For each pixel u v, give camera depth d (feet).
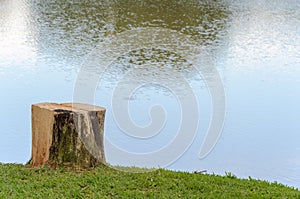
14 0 142.61
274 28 113.19
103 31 100.27
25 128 46.24
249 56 83.76
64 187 24.58
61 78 65.41
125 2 138.82
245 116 51.49
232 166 38.83
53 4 136.77
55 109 27.35
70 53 80.64
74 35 97.35
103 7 131.34
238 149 42.42
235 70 73.51
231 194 24.88
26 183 25.05
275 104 56.59
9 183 25.04
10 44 88.69
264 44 95.40
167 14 122.83
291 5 148.97
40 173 26.66
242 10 136.56
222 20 120.16
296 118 51.75
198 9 132.57
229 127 47.80
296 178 36.83
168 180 26.48
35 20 114.11
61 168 27.27
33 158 28.48
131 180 26.02
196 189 25.43
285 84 66.80
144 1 140.77
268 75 71.46
